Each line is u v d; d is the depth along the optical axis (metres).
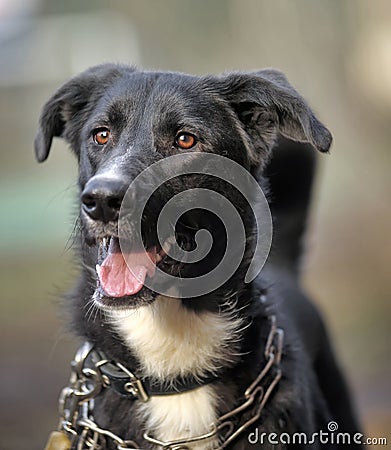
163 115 7.81
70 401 7.79
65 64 48.41
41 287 21.86
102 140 7.94
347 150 21.75
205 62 35.47
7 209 32.88
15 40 50.47
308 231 10.64
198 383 7.45
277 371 7.61
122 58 45.12
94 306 7.61
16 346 17.38
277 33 23.19
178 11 35.69
